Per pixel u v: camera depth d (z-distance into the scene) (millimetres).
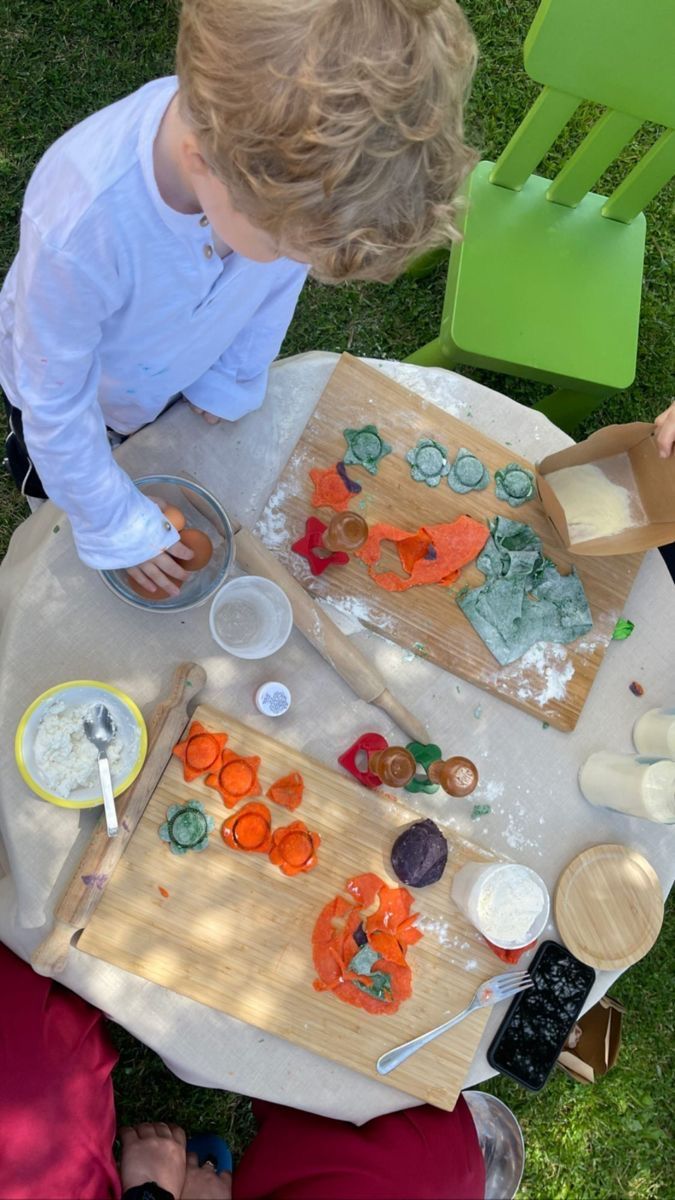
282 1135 1302
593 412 2342
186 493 1229
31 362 953
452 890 1273
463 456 1366
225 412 1255
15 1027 1196
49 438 1011
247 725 1240
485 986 1260
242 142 699
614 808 1331
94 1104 1225
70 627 1205
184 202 893
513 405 1433
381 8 667
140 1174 1493
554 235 1810
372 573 1305
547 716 1353
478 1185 1285
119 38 2164
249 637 1253
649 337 2402
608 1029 1587
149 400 1260
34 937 1154
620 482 1411
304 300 2197
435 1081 1242
